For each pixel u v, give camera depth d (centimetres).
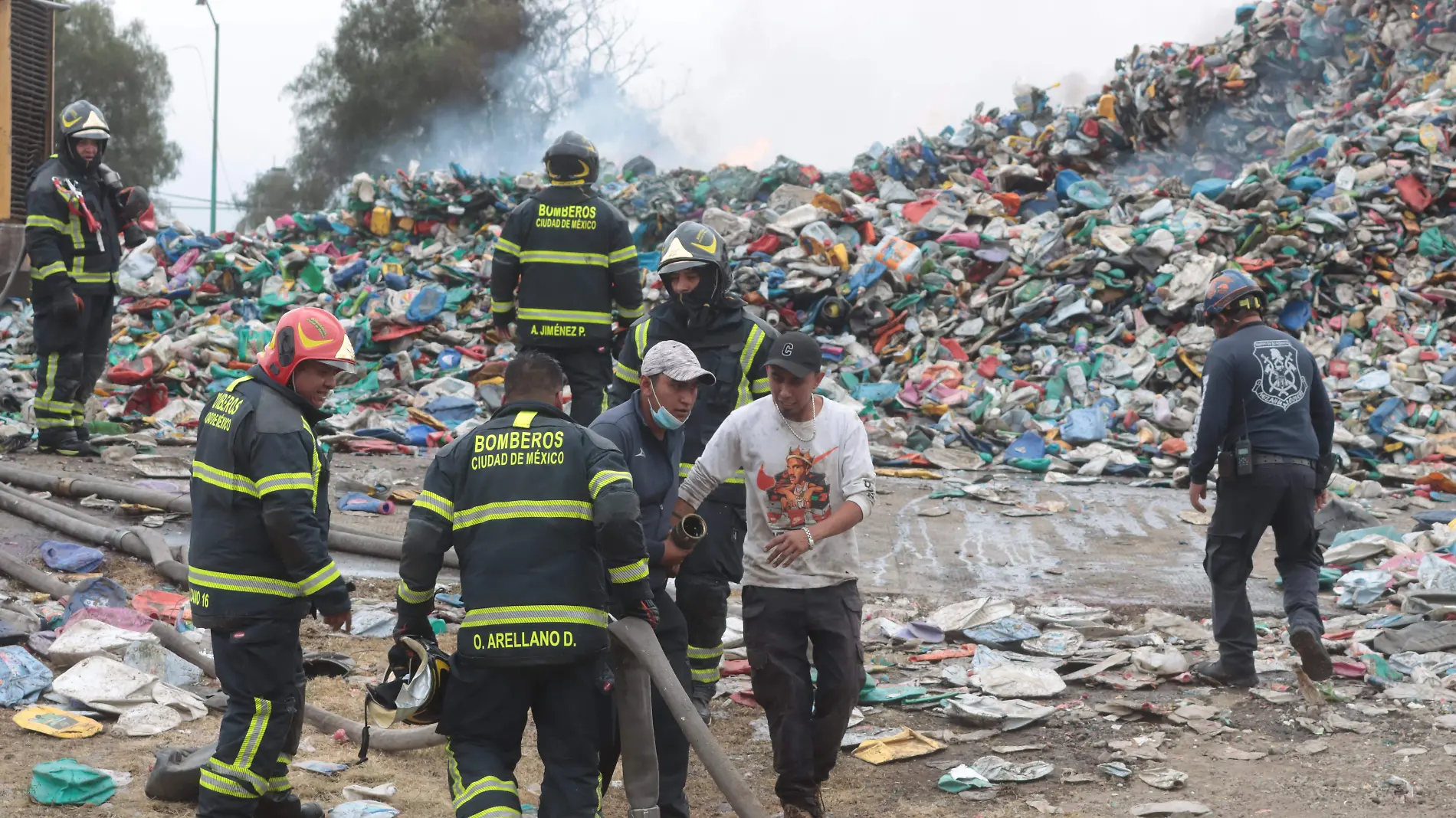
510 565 347
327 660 596
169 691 531
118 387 1288
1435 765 475
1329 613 716
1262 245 1405
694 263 535
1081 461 1162
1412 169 1493
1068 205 1603
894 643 671
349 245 1747
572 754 355
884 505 999
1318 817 435
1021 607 735
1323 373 1312
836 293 1413
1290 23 2100
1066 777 484
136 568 729
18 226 1561
